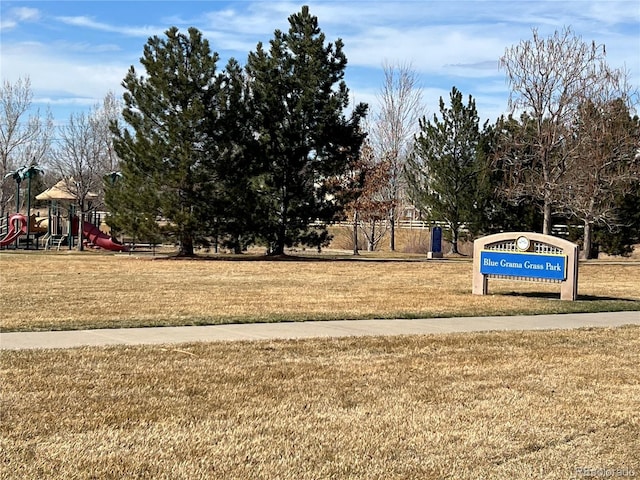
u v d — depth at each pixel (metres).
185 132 32.94
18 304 15.44
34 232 49.31
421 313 15.04
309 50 36.06
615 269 31.33
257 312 14.76
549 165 40.66
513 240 18.70
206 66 33.78
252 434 6.73
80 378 8.67
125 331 12.16
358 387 8.51
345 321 13.83
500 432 6.92
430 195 47.47
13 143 61.44
